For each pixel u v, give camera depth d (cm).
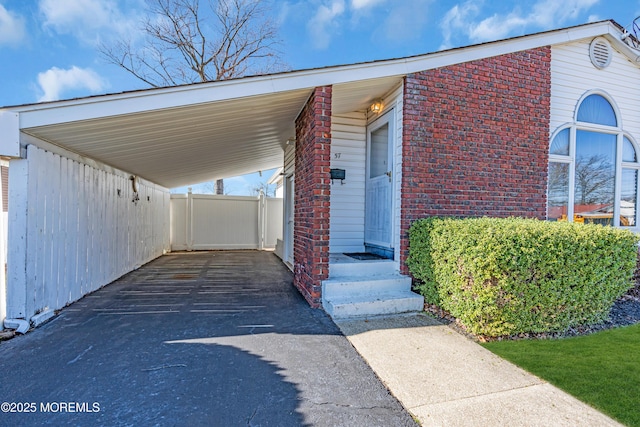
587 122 682
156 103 390
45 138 405
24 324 366
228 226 1251
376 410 234
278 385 265
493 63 546
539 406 239
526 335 378
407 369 294
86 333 368
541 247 371
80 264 516
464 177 529
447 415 229
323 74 462
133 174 778
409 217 508
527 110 565
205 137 583
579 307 399
